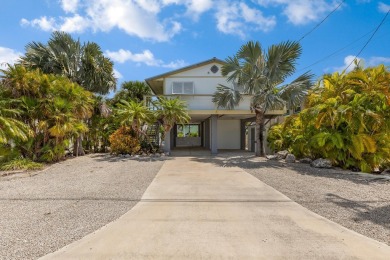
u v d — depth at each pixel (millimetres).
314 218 4172
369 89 8914
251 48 11750
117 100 19812
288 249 3090
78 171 9125
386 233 3570
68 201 5207
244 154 15047
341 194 5691
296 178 7578
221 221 4051
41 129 10711
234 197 5488
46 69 13930
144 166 10211
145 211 4562
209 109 14938
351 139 8828
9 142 10297
